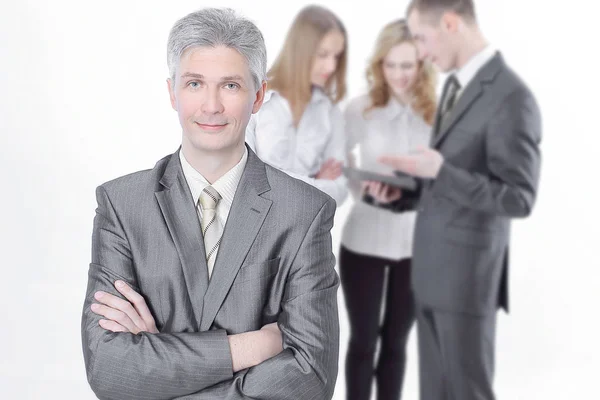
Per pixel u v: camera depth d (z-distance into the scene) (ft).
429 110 10.27
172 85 4.40
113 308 4.41
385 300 10.55
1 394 11.13
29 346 11.27
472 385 10.42
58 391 11.23
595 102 10.39
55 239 11.27
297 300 4.46
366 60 10.27
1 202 11.23
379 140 10.29
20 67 11.11
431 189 10.27
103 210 4.60
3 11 11.02
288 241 4.50
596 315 10.61
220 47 4.18
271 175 4.62
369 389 10.74
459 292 10.27
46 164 11.21
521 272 10.62
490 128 10.11
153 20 11.02
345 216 10.51
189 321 4.43
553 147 10.50
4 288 11.28
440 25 10.13
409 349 10.64
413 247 10.44
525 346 10.64
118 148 11.19
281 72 9.91
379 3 10.22
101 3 11.02
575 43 10.36
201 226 4.51
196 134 4.30
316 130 9.89
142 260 4.47
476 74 10.17
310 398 4.42
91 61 11.09
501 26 10.30
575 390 10.69
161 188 4.57
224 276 4.42
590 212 10.52
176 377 4.29
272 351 4.39
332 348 4.49
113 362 4.32
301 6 10.41
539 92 10.39
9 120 11.16
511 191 10.11
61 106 11.15
